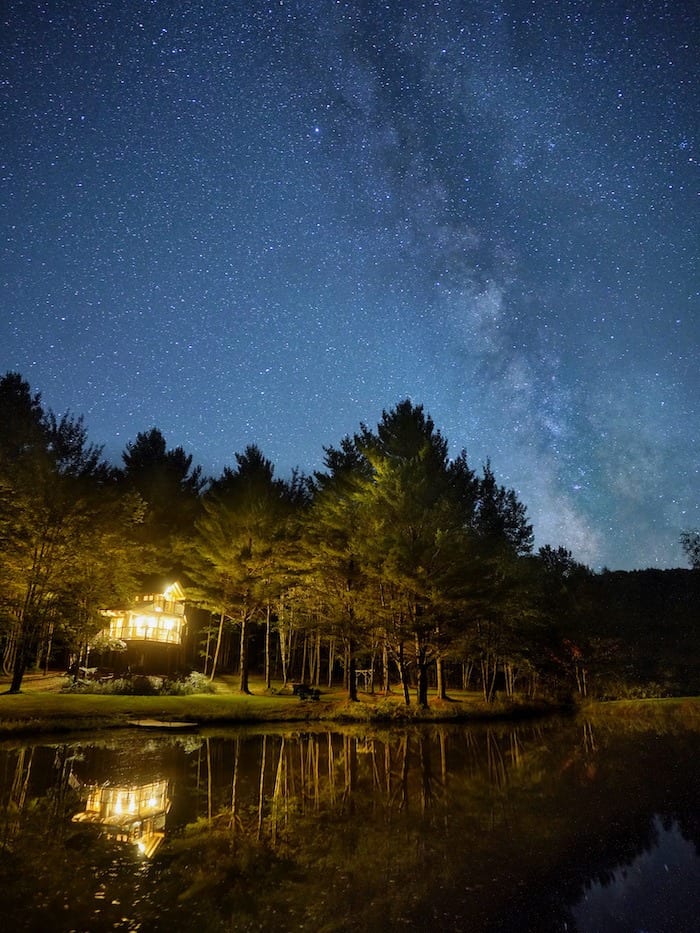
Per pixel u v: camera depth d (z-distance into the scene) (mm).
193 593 32719
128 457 45500
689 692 35188
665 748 15289
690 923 4852
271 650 49281
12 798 8766
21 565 23156
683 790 9891
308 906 5023
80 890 5277
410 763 12672
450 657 28109
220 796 9141
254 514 32031
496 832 7297
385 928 4629
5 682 28297
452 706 25766
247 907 4977
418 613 26578
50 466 24266
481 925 4758
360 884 5543
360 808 8453
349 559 28969
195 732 18438
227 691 30500
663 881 5766
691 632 39500
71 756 12906
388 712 23641
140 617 32312
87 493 24797
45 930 4480
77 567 24016
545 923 4793
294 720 22406
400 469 28453
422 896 5293
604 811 8406
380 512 28578
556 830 7422
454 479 31875
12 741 15469
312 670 43094
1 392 34906
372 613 27000
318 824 7566
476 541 29250
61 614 23297
